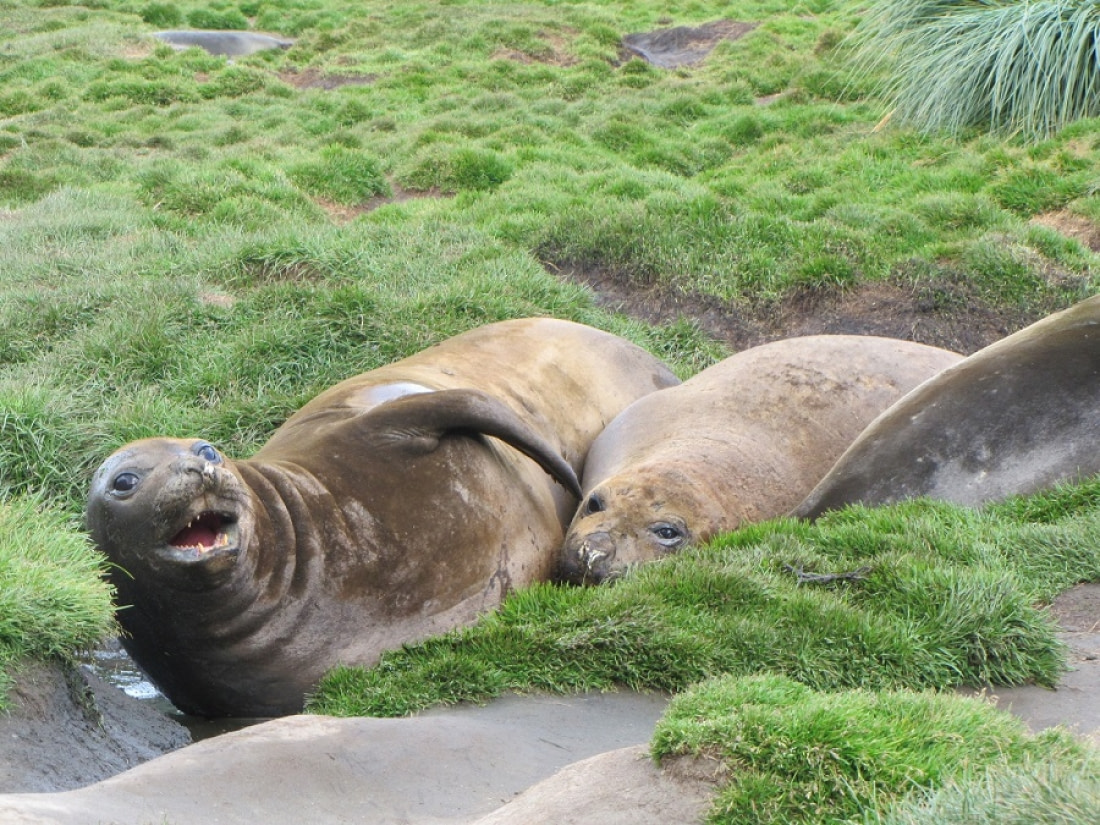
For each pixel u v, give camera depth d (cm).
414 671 707
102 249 1648
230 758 562
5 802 466
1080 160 1914
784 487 988
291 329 1273
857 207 1780
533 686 700
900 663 691
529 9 3775
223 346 1270
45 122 2627
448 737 613
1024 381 946
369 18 3712
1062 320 1005
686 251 1641
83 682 674
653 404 1085
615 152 2375
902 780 482
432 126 2455
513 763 600
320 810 536
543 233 1720
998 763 482
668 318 1582
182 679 785
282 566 759
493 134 2394
